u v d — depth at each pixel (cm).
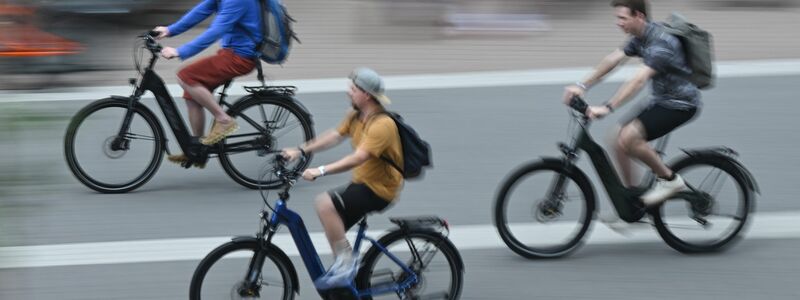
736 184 1488
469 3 3153
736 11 3328
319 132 2095
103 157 1752
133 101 1734
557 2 3284
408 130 1155
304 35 2994
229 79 1731
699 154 1464
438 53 2820
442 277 1243
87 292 1370
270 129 1805
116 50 2603
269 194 1784
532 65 2683
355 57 2767
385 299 1269
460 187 1802
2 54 740
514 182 1438
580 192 1472
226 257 1177
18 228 626
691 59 1365
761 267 1451
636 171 1464
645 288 1380
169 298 1357
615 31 3045
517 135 2089
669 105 1388
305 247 1186
